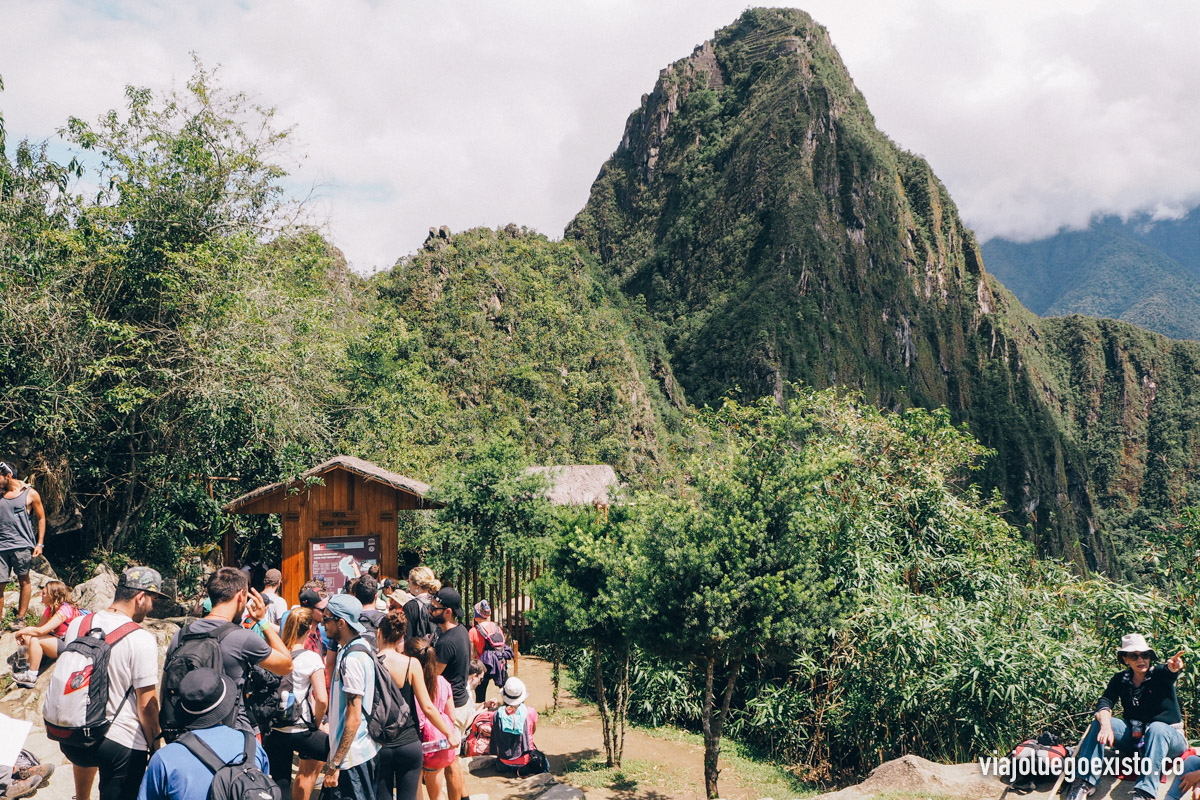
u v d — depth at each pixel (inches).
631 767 313.9
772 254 6476.4
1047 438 7362.2
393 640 170.2
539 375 3122.5
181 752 123.4
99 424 444.1
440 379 2751.0
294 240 596.4
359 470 417.4
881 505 450.0
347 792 154.0
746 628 261.3
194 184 513.3
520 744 260.8
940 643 327.0
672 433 4741.6
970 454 481.1
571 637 309.9
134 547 471.5
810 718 357.1
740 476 284.4
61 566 443.2
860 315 6643.7
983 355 7844.5
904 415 499.2
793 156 6934.1
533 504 440.8
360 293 1069.1
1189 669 303.0
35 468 432.8
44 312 418.6
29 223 437.4
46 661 265.3
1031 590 422.0
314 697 171.6
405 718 160.6
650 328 6565.0
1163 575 354.3
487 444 463.5
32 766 190.7
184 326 464.4
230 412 470.9
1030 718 318.3
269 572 260.7
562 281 4288.9
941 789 229.3
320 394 603.5
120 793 143.6
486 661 317.1
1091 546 7229.3
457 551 436.1
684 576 260.5
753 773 327.6
